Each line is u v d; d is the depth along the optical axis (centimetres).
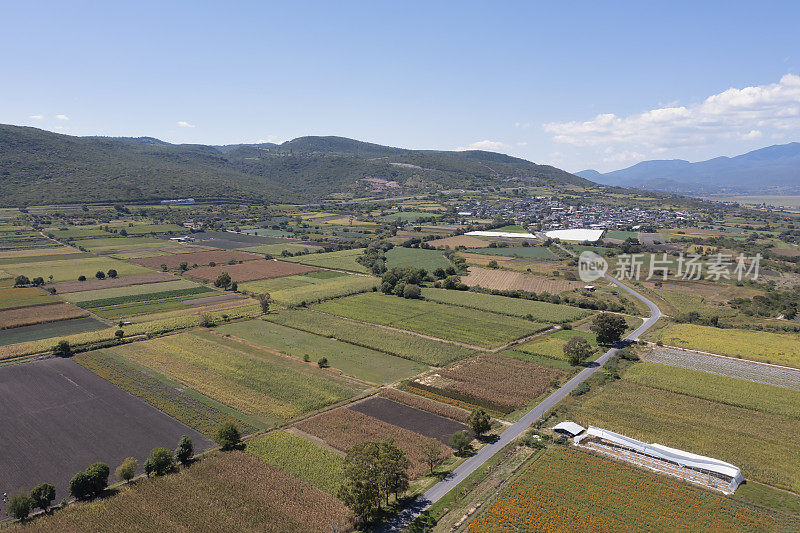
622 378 10788
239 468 7269
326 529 6009
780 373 11181
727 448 7938
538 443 8031
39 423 8569
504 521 6169
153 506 6431
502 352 12506
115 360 11456
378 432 8400
